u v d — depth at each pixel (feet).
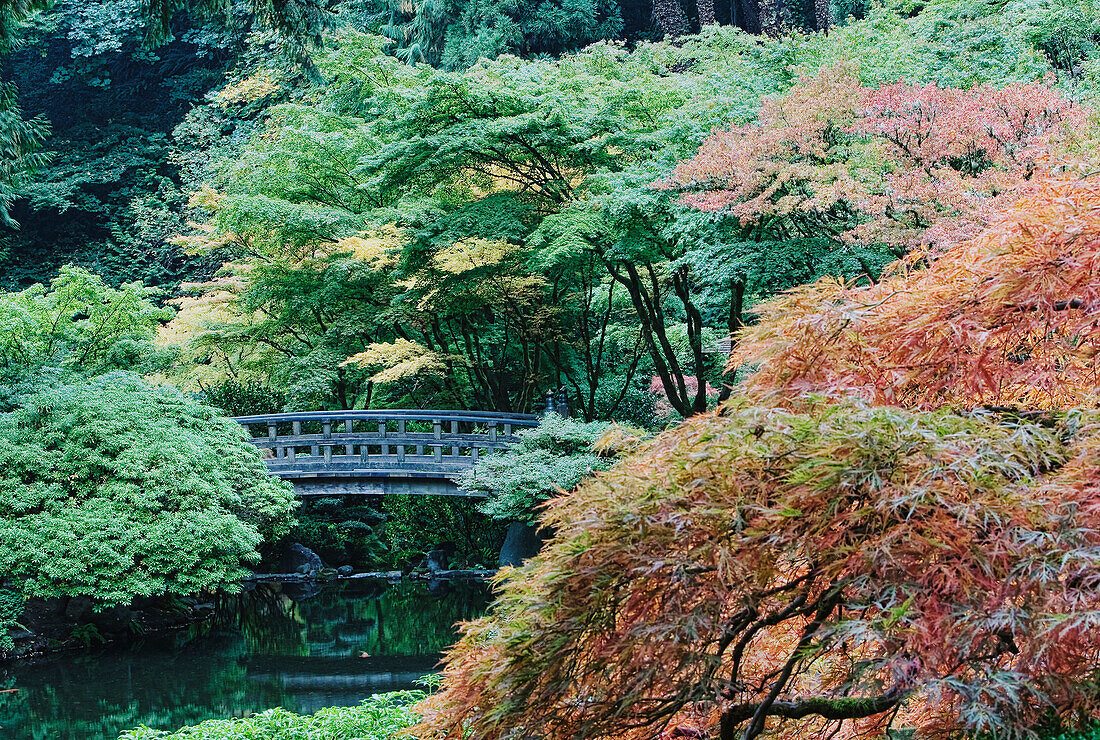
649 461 12.09
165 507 43.75
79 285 55.98
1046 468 10.78
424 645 41.11
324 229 58.75
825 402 11.46
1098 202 11.70
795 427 10.70
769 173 37.32
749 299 47.96
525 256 53.16
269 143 72.33
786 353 12.63
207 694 33.76
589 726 11.59
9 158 44.86
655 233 45.96
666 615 10.63
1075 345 12.29
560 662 11.26
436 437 51.75
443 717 13.15
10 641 38.91
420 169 52.80
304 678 35.76
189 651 41.01
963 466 9.84
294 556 61.05
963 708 9.87
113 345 58.23
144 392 48.21
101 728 29.96
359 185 58.39
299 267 61.26
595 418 62.44
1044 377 12.02
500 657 11.76
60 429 44.09
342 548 64.13
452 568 62.08
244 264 63.10
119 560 40.06
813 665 14.05
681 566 10.47
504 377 64.59
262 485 47.42
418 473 51.47
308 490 52.37
